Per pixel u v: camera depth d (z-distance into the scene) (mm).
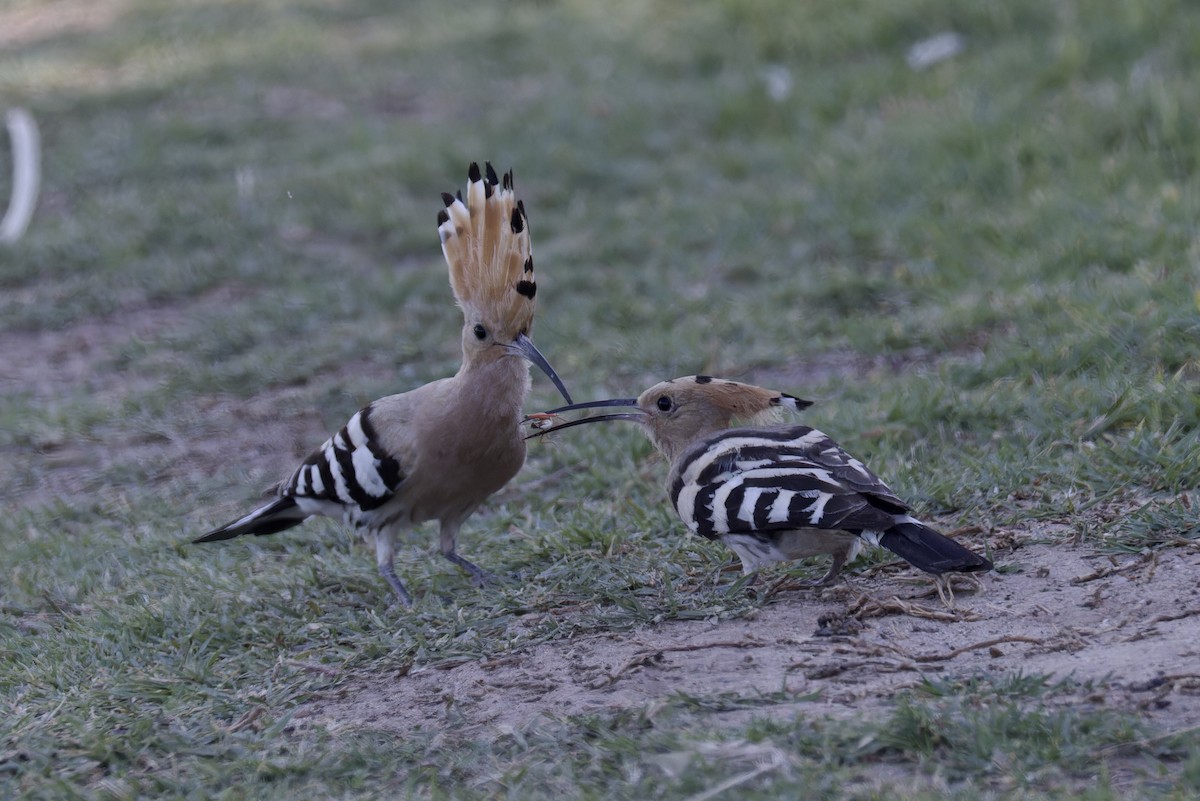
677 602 8141
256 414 13594
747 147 18953
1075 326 11820
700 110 20266
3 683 8219
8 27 29531
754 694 6770
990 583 7938
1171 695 6305
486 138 20125
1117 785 5676
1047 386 10773
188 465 12664
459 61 24297
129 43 26859
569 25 25078
